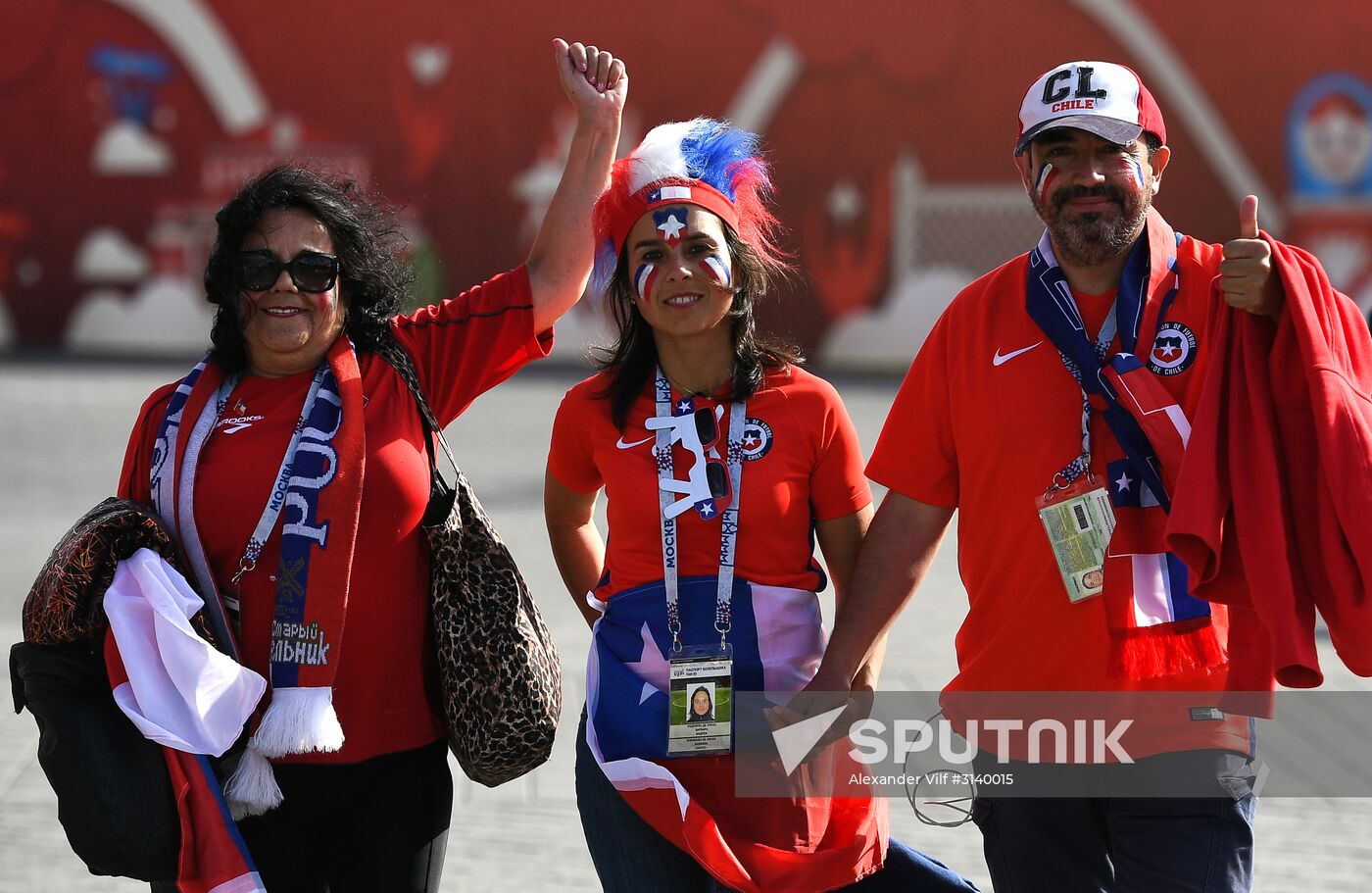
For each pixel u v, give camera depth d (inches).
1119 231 308.7
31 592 305.1
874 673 350.3
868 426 1466.5
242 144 2405.3
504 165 2324.1
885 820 342.3
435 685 338.3
